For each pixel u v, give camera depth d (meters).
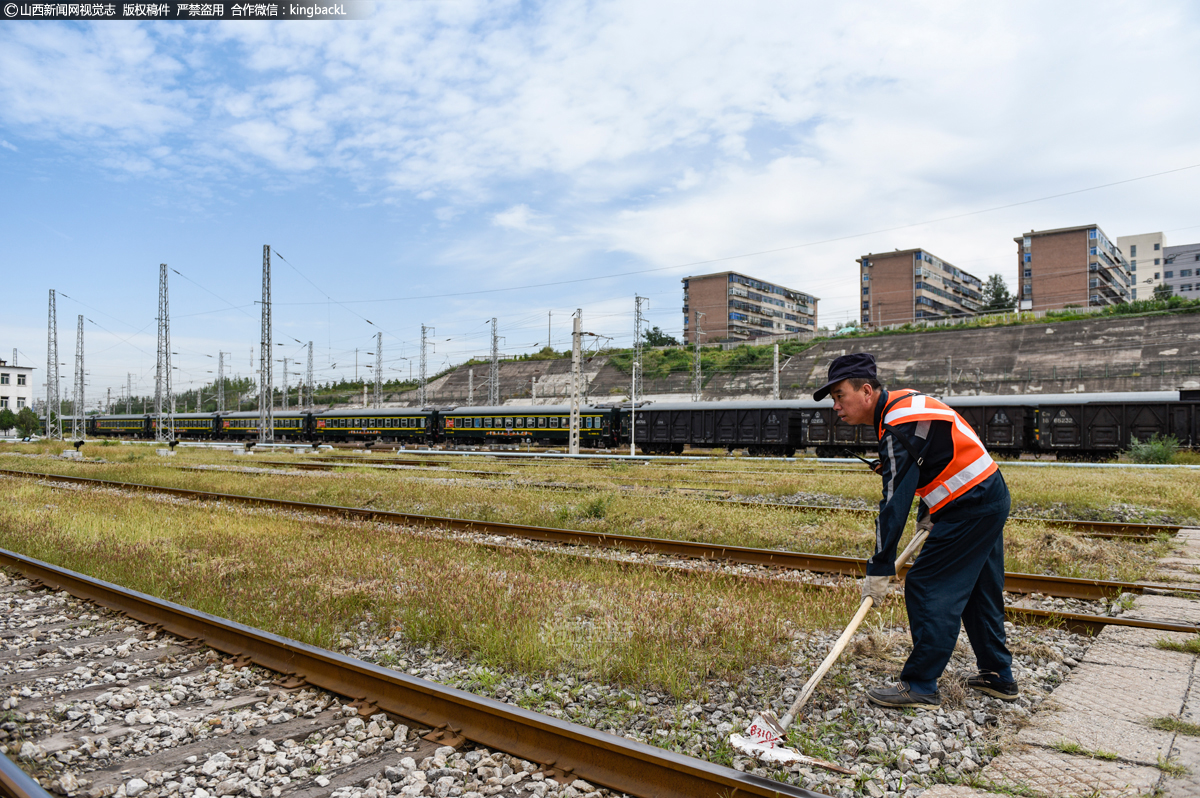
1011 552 8.82
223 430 64.44
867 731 3.91
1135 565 8.34
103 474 21.75
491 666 4.98
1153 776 3.24
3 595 7.18
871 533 10.13
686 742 3.77
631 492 15.28
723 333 121.38
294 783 3.44
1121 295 115.19
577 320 32.50
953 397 34.06
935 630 4.09
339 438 56.25
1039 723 3.90
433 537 9.46
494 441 48.34
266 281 45.84
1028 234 103.44
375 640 5.66
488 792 3.33
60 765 3.62
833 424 35.25
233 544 8.72
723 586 6.88
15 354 103.12
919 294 111.75
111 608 6.46
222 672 4.92
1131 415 29.97
